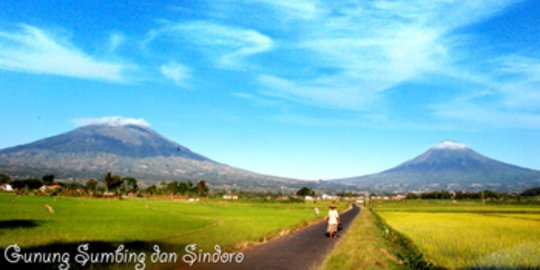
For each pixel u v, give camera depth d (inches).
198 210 2527.1
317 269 546.0
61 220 1289.4
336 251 708.7
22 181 5841.5
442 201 7180.1
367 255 650.8
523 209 3762.3
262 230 1032.8
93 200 3378.4
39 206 2023.9
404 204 6008.9
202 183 6663.4
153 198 5575.8
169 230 1044.5
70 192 4362.7
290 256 652.1
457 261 737.0
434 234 1273.4
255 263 579.8
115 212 1862.7
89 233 924.6
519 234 1273.4
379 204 6038.4
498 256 796.0
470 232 1359.5
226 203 4648.1
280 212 2546.8
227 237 836.6
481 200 6939.0
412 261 643.5
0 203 2107.5
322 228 1299.2
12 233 866.1
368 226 1382.9
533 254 821.2
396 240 1039.6
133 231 995.9
